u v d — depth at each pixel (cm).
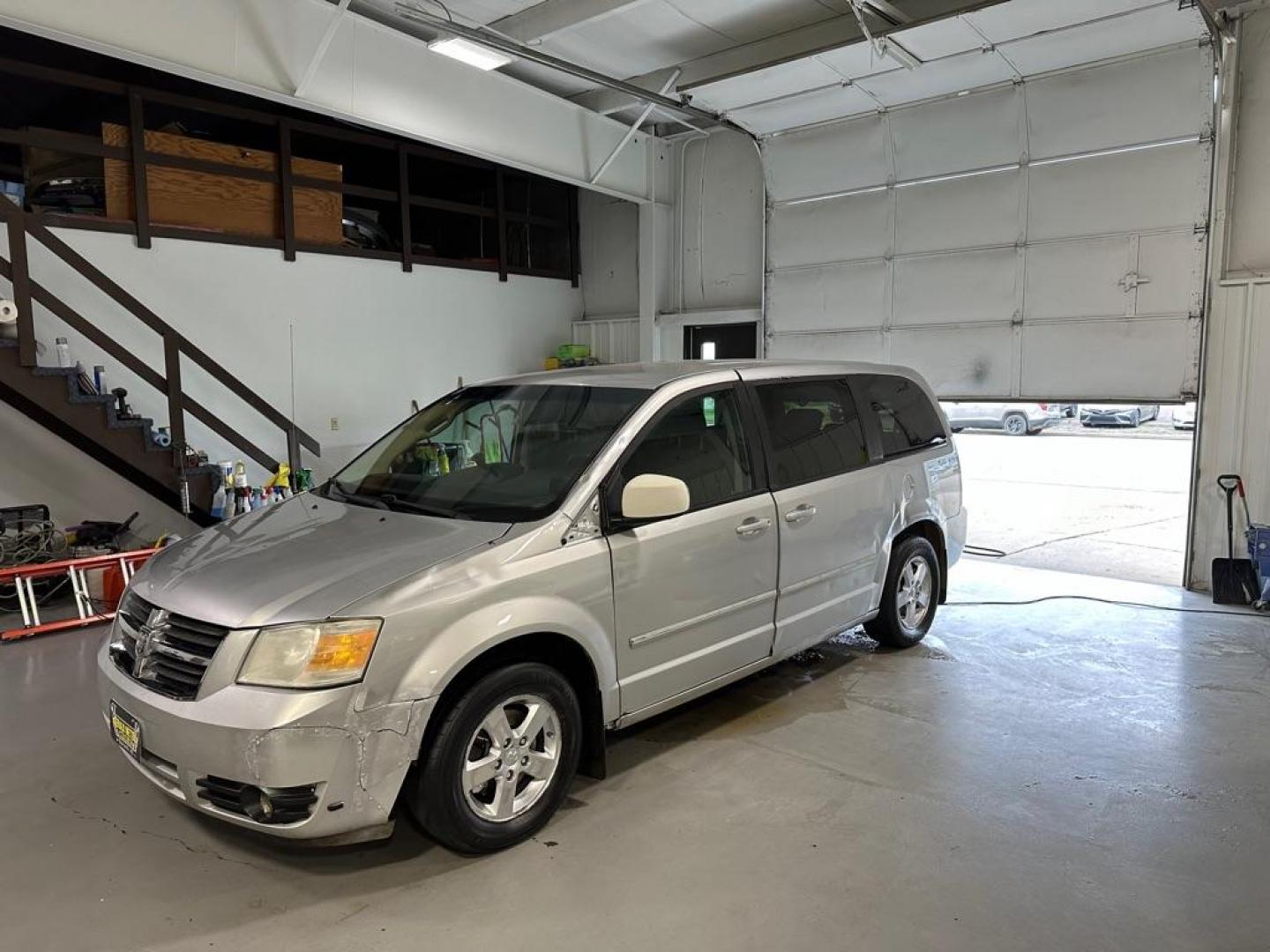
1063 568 731
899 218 796
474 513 313
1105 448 1762
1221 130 594
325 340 851
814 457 407
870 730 384
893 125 784
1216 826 303
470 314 988
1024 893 263
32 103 816
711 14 688
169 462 659
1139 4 577
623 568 310
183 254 747
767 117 816
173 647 265
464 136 760
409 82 709
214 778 247
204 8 575
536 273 1064
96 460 702
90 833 297
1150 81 648
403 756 253
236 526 337
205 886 267
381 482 364
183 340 652
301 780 240
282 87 623
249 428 799
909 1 662
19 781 335
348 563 275
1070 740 374
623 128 930
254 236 793
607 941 241
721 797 323
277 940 242
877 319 819
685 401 354
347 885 267
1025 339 730
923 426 497
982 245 747
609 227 1084
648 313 1002
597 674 303
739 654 363
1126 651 497
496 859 281
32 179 720
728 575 352
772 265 892
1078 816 309
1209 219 607
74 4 515
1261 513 603
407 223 911
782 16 691
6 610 580
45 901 259
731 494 360
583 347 1057
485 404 384
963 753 361
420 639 256
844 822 305
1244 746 368
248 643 248
